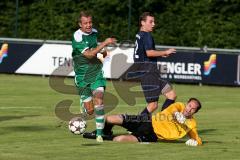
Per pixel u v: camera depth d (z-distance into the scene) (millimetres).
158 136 26062
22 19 77062
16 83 53188
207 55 56281
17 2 72750
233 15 73438
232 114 37281
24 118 33438
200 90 52344
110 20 74875
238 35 72688
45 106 39000
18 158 22281
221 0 73625
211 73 56250
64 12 77000
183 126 25906
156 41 73500
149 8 74688
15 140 26234
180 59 57000
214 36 72938
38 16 77000
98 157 22688
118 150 24094
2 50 60750
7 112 36000
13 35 76875
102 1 75188
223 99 46000
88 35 27078
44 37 76438
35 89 48906
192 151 24297
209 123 33188
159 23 74312
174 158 22797
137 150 24188
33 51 60031
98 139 26062
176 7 74812
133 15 74312
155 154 23469
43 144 25266
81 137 27172
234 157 23250
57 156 22766
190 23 74000
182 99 45281
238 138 28094
